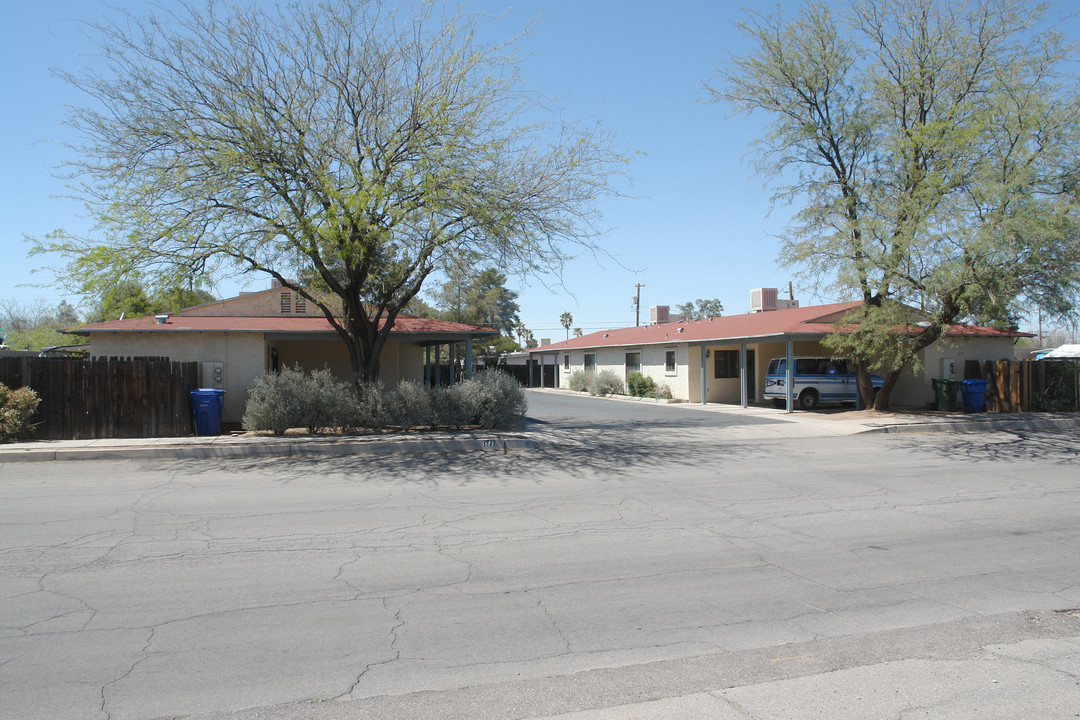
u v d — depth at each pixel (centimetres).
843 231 1903
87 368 1467
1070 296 1577
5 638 468
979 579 607
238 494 975
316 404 1545
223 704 381
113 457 1293
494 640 471
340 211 1425
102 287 1408
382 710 375
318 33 1422
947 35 1766
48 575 603
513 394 1703
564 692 397
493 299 5188
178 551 680
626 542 725
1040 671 428
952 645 467
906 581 601
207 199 1407
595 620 509
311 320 1984
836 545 716
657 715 372
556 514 857
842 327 1997
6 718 363
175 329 1728
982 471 1203
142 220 1384
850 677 419
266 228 1452
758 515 855
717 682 411
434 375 3066
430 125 1451
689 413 2294
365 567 633
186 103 1382
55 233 1377
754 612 527
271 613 518
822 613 525
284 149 1415
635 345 3198
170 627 489
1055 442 1588
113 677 412
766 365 2764
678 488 1037
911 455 1399
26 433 1411
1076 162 1599
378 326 1884
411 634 480
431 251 1566
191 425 1562
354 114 1494
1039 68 1664
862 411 2130
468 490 1014
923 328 1938
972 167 1644
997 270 1548
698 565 645
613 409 2483
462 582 592
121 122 1369
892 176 1831
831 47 1895
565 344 4150
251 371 1770
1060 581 603
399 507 894
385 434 1554
